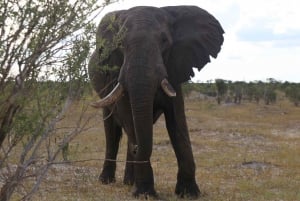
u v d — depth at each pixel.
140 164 10.18
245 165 16.16
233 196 11.24
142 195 10.24
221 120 35.03
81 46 5.75
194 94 59.50
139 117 9.35
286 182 13.30
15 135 5.79
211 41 10.66
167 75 9.90
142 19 9.98
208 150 19.97
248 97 58.81
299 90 53.53
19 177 5.84
